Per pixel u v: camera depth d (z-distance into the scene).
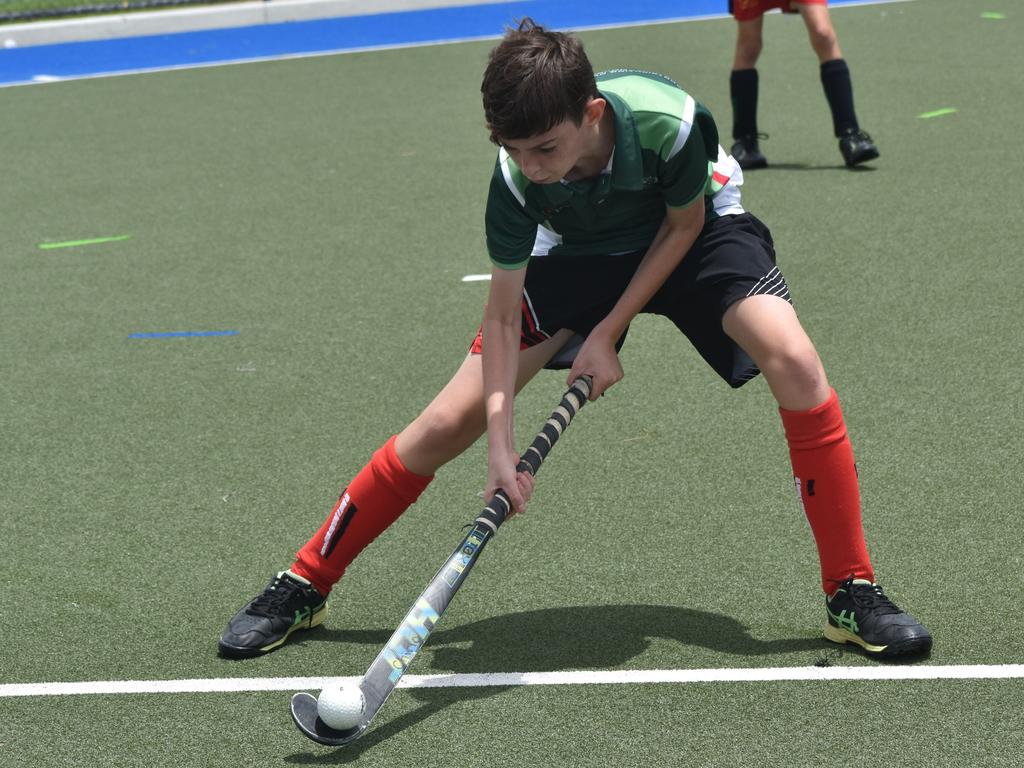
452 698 10.27
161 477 14.48
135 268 22.17
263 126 33.34
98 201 26.89
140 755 9.74
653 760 9.37
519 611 11.52
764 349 10.13
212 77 41.12
